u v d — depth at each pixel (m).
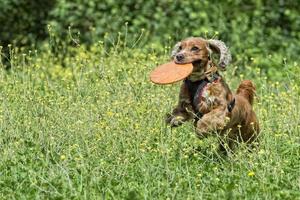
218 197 10.93
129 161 12.25
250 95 13.03
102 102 14.23
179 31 20.86
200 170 12.02
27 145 13.02
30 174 11.62
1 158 12.45
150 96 14.34
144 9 21.14
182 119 12.54
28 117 13.79
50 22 21.42
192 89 12.38
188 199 10.72
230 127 12.55
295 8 21.64
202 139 12.87
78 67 17.52
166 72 12.22
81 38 21.44
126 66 16.72
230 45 20.69
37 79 16.94
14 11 22.08
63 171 11.54
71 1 21.47
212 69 12.38
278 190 11.20
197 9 21.06
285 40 21.12
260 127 13.52
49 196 10.95
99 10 21.28
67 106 14.38
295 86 15.38
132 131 13.05
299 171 11.86
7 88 15.49
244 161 12.07
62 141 13.06
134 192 10.88
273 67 20.11
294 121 13.95
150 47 20.27
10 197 10.96
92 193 11.02
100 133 13.02
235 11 21.33
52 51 21.36
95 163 12.21
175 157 12.52
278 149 13.04
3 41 21.98
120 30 21.00
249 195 10.98
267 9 21.50
